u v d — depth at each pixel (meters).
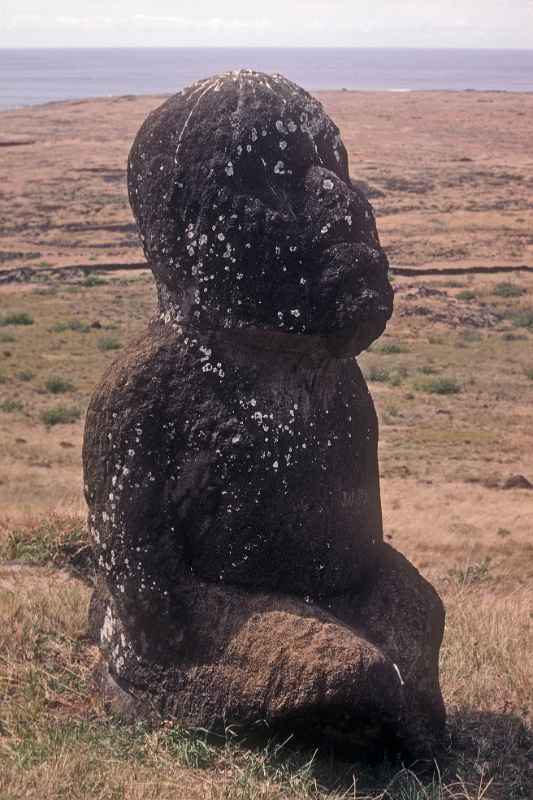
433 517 15.31
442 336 36.59
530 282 44.72
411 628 5.25
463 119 108.00
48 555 8.21
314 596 5.17
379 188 64.25
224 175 4.81
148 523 5.04
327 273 4.78
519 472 19.75
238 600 5.02
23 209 58.44
